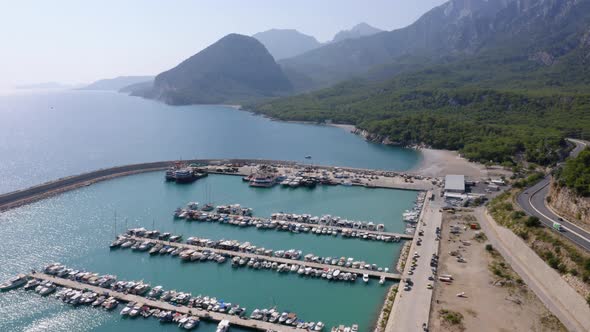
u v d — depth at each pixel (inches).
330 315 5108.3
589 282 4586.6
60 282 5876.0
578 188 6269.7
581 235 5595.5
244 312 5142.7
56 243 7263.8
